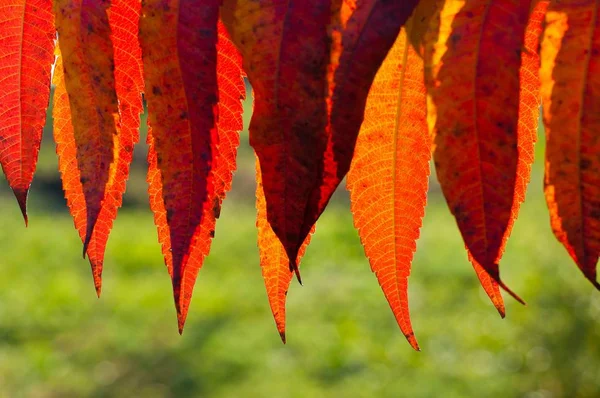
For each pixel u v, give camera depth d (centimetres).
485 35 34
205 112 35
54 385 327
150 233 536
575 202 34
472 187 34
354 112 34
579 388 267
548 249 310
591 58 34
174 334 380
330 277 464
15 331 379
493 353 326
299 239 34
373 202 37
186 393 319
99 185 36
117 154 37
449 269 457
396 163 37
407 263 37
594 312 271
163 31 35
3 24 38
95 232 38
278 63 35
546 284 288
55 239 526
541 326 286
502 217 34
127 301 421
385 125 37
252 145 35
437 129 34
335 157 34
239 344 363
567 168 34
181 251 36
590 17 34
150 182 37
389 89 36
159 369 342
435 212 587
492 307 387
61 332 381
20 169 38
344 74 34
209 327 388
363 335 370
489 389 292
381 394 308
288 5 35
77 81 37
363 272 470
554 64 34
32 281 449
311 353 351
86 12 36
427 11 34
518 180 36
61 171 38
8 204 601
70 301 418
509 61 34
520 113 36
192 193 36
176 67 35
